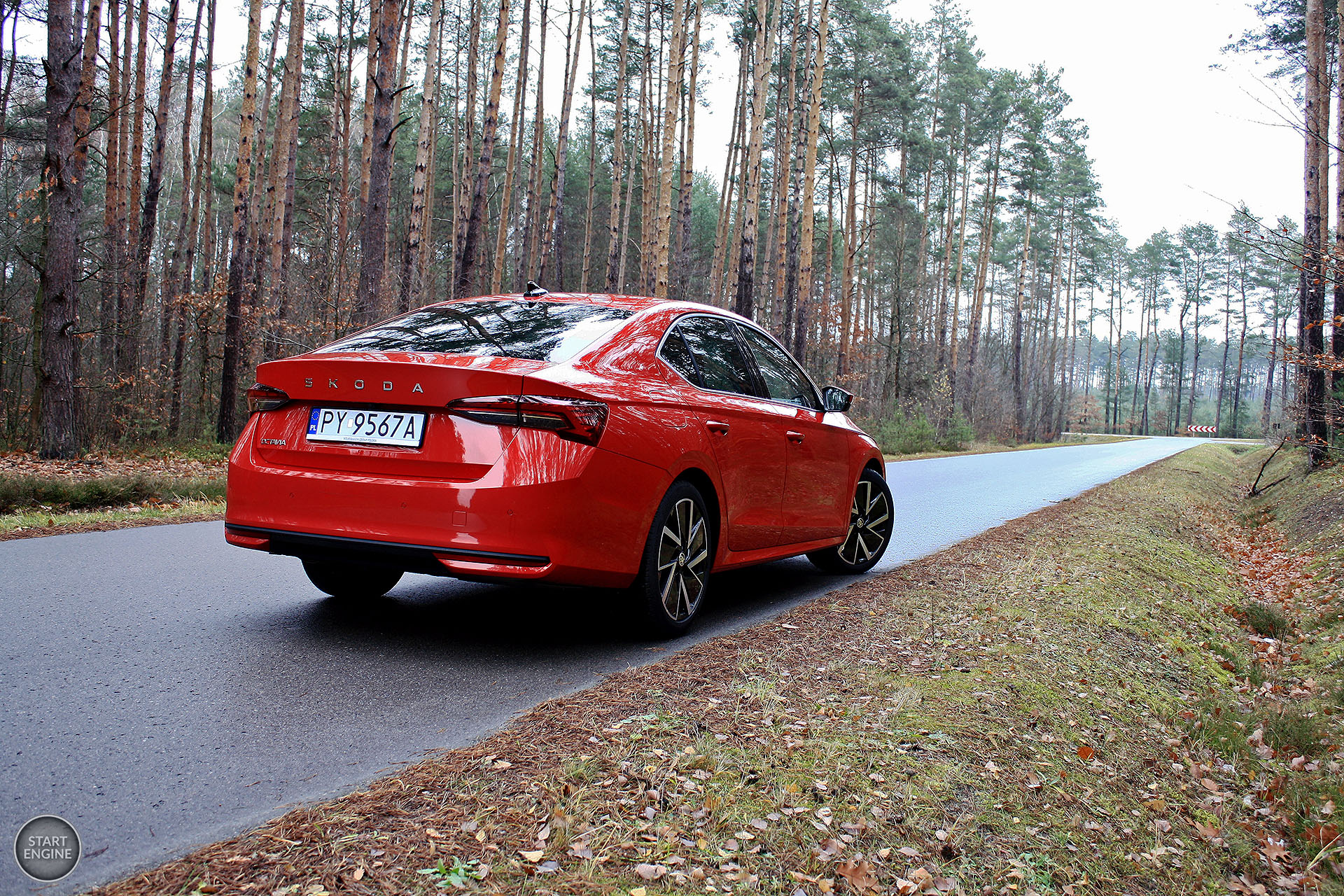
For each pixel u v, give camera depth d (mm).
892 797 2479
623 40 32406
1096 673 4129
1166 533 9938
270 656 3551
